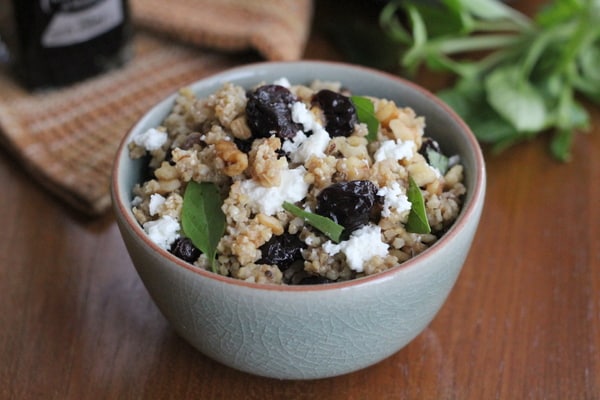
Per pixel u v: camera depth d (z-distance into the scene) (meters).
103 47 0.52
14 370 0.39
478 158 0.38
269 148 0.36
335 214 0.35
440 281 0.35
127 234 0.35
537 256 0.44
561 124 0.49
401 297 0.34
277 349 0.35
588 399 0.38
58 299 0.42
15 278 0.43
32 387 0.38
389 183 0.36
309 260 0.35
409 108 0.40
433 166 0.38
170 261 0.34
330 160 0.36
